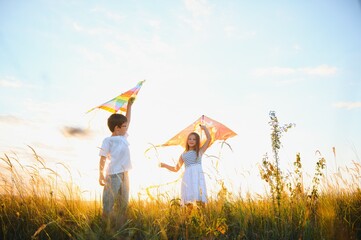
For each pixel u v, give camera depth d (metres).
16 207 3.86
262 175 4.29
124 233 3.44
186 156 4.96
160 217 3.78
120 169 4.03
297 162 4.35
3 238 3.38
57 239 3.46
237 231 3.74
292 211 4.03
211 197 4.29
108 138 4.13
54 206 3.93
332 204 4.12
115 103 4.73
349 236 3.41
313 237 3.51
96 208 3.98
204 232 3.57
